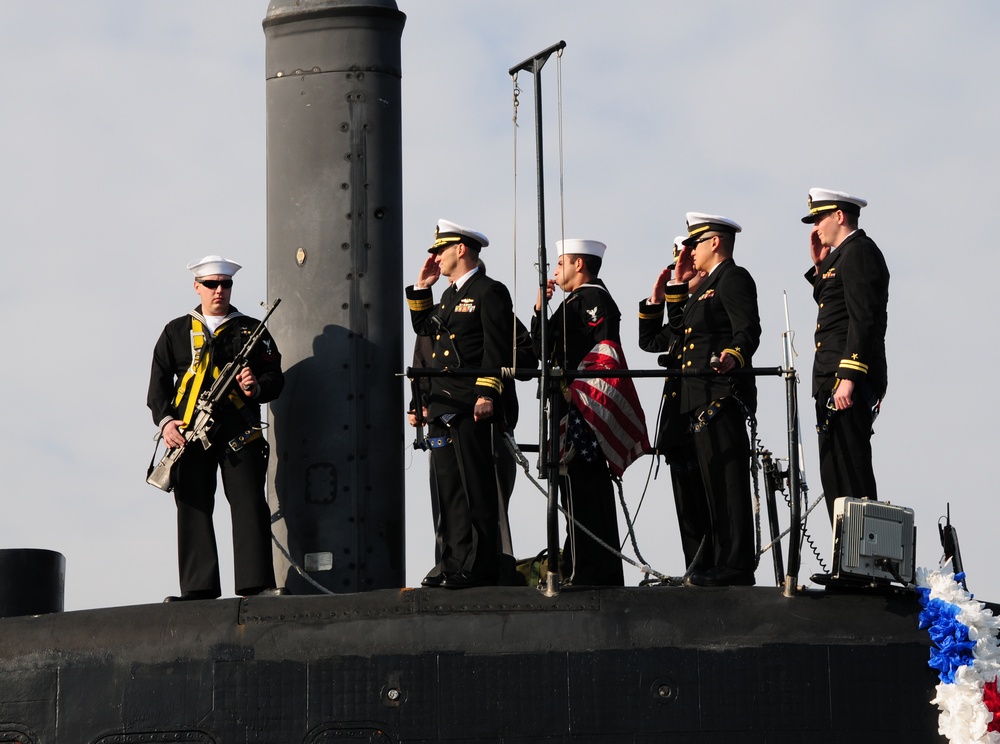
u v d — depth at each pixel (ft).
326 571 121.29
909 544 104.53
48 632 100.83
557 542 103.04
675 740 98.73
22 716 98.68
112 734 98.22
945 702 99.45
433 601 101.65
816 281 118.42
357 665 99.45
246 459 116.57
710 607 101.71
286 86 129.59
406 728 98.58
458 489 114.42
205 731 98.37
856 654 100.63
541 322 108.17
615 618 100.94
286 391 124.57
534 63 111.75
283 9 130.00
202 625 100.68
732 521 111.96
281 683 99.14
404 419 125.39
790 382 106.83
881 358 114.52
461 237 120.98
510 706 98.99
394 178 128.67
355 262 126.11
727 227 119.34
